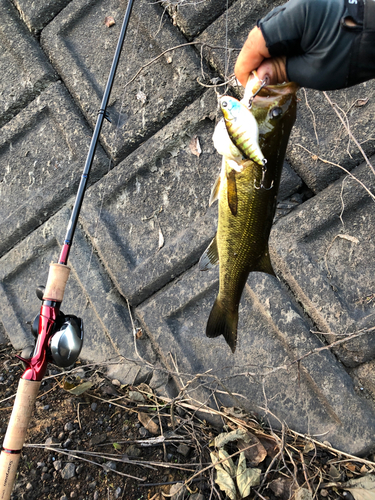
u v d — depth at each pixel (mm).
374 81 873
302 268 870
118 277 993
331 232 881
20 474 772
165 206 1005
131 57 1056
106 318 990
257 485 758
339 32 418
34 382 586
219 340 920
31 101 1139
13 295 1106
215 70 983
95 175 1063
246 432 812
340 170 877
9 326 1072
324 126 896
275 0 940
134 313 996
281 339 880
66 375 940
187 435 833
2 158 1147
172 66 1005
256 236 490
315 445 812
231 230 487
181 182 998
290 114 435
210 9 969
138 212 1024
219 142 445
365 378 825
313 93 909
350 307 845
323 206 875
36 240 1086
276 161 449
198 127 988
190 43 931
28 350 639
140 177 1029
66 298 1054
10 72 1143
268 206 475
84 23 1104
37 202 1089
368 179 849
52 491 757
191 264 964
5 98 1144
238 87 938
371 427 794
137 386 936
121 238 1025
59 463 782
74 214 693
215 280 932
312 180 893
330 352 844
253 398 872
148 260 979
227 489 731
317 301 854
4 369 984
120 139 1033
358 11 416
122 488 759
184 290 952
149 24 1025
